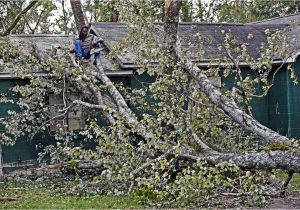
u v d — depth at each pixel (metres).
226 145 12.29
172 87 12.17
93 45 15.13
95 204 10.18
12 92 16.17
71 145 15.86
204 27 21.81
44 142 16.38
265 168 9.60
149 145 10.80
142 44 13.04
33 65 15.19
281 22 24.69
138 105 16.09
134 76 17.53
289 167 9.25
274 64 19.36
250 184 9.36
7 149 15.97
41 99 14.91
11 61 15.10
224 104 11.17
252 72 18.89
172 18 12.82
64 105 14.61
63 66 14.61
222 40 20.20
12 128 14.58
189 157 10.54
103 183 11.48
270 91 20.22
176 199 9.67
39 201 10.73
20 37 18.92
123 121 11.74
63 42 18.41
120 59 17.11
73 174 14.79
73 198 10.98
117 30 19.77
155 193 9.69
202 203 9.97
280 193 10.52
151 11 13.20
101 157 11.84
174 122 11.38
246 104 11.39
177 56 12.40
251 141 12.82
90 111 15.52
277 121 20.05
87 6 24.89
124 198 10.66
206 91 11.59
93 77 14.27
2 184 13.66
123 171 10.48
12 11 27.81
